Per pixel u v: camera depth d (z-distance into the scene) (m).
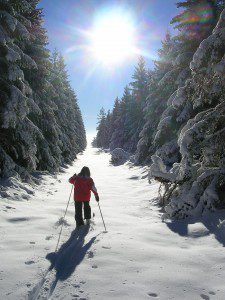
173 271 4.87
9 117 12.09
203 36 15.34
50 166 20.97
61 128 33.72
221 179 8.30
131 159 34.91
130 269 4.88
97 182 20.45
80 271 4.77
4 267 4.71
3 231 6.67
